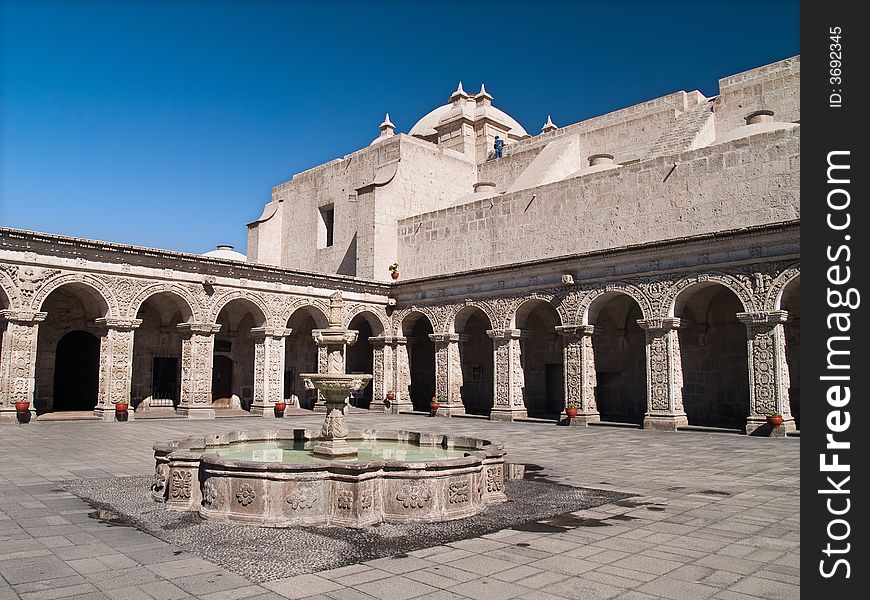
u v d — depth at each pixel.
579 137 36.44
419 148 38.31
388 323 34.34
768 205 22.45
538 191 30.00
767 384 21.16
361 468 9.20
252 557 7.65
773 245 21.09
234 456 12.15
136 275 25.84
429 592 6.51
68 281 24.12
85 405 29.69
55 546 8.03
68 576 6.89
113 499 10.80
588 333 26.23
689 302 26.62
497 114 48.00
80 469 13.93
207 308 27.92
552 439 20.75
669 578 6.97
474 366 36.25
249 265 28.91
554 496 11.46
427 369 37.69
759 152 22.84
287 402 35.62
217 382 33.56
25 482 12.34
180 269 27.12
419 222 35.28
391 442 14.37
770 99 29.70
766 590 6.61
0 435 19.95
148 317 30.94
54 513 9.80
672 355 23.58
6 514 9.73
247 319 34.69
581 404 26.00
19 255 22.97
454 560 7.62
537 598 6.36
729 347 26.41
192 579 6.85
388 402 33.47
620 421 27.73
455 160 40.47
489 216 31.92
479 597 6.38
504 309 29.31
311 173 43.31
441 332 32.03
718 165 23.92
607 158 30.94
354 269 39.12
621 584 6.77
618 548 8.14
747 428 21.38
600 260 25.70
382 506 9.52
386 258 35.66
